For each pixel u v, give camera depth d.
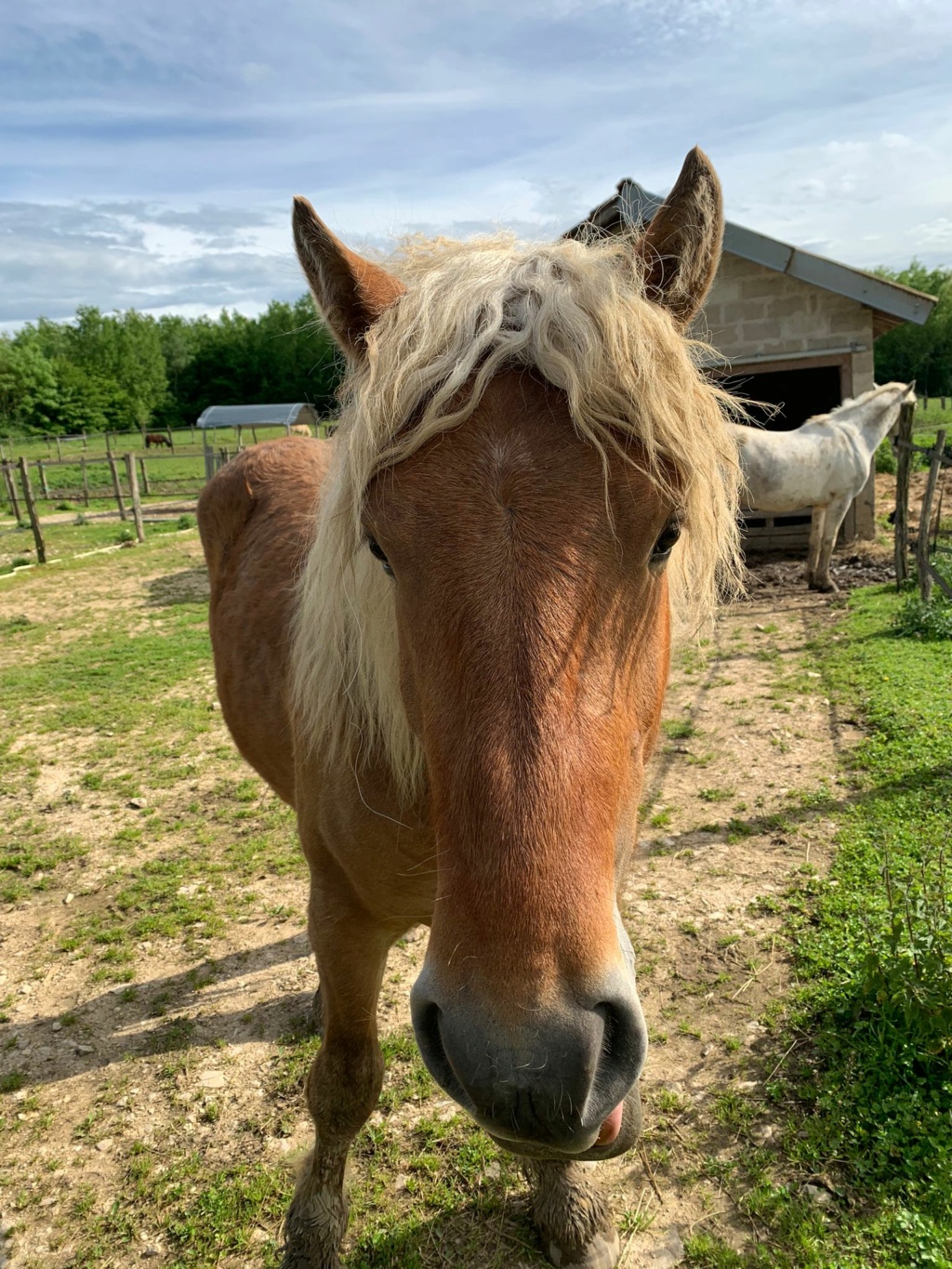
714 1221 2.20
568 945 1.08
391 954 3.51
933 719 4.91
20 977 3.50
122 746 6.08
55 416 68.62
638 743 1.48
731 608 8.45
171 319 94.00
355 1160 2.49
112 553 15.08
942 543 8.99
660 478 1.23
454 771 1.16
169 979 3.43
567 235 1.79
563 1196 2.16
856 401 8.78
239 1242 2.29
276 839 4.56
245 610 2.75
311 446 3.39
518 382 1.26
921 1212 2.10
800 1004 2.87
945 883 3.27
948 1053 2.47
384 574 1.52
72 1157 2.59
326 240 1.49
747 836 4.03
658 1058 2.75
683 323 1.49
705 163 1.45
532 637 1.14
